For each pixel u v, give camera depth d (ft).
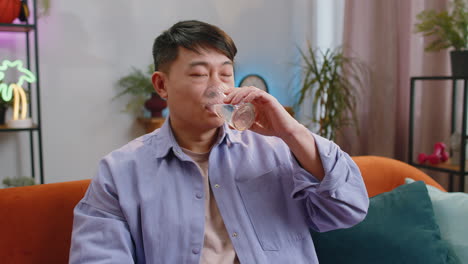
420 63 9.75
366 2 10.86
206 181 3.44
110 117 10.82
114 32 10.73
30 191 3.71
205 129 3.46
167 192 3.25
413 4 9.73
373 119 10.79
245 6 12.17
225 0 11.93
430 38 9.25
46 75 10.11
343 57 10.97
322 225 3.49
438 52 9.27
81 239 3.05
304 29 12.84
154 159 3.38
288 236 3.43
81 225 3.12
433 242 4.42
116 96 10.84
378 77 10.58
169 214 3.17
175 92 3.26
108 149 10.88
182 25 3.32
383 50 10.41
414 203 4.64
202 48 3.15
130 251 3.08
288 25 12.69
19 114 9.54
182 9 11.44
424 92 9.57
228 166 3.48
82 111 10.53
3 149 9.82
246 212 3.38
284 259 3.32
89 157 10.68
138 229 3.18
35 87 10.02
